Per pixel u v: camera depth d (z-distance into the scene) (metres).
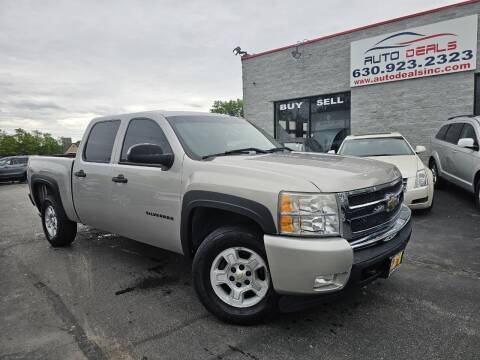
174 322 2.95
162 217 3.42
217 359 2.45
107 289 3.64
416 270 3.88
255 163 2.95
